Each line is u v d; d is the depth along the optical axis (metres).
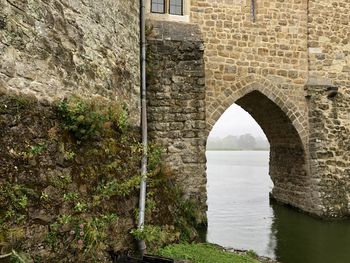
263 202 15.73
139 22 8.18
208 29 11.54
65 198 4.70
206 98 11.43
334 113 12.42
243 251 8.06
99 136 5.84
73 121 5.12
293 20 12.42
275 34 12.21
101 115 5.77
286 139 13.53
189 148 9.52
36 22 4.66
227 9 11.74
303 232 10.63
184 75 9.65
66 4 5.32
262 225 11.45
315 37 12.57
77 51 5.53
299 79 12.41
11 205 3.94
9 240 3.81
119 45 7.00
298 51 12.44
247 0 11.97
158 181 7.54
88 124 5.35
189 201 9.33
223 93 11.59
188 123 9.57
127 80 7.30
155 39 9.60
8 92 4.20
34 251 4.12
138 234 6.05
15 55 4.29
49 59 4.89
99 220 5.21
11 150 4.11
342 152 12.32
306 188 12.67
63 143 4.93
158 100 9.46
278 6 12.28
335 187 12.08
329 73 12.62
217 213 13.39
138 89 7.84
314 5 12.60
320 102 12.32
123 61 7.14
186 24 10.42
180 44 9.72
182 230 7.70
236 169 44.09
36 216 4.22
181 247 7.00
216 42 11.60
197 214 9.34
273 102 12.16
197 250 7.06
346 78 12.76
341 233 10.54
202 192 9.53
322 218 11.85
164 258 5.75
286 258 8.47
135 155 6.91
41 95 4.73
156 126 9.39
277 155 14.71
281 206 14.44
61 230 4.54
